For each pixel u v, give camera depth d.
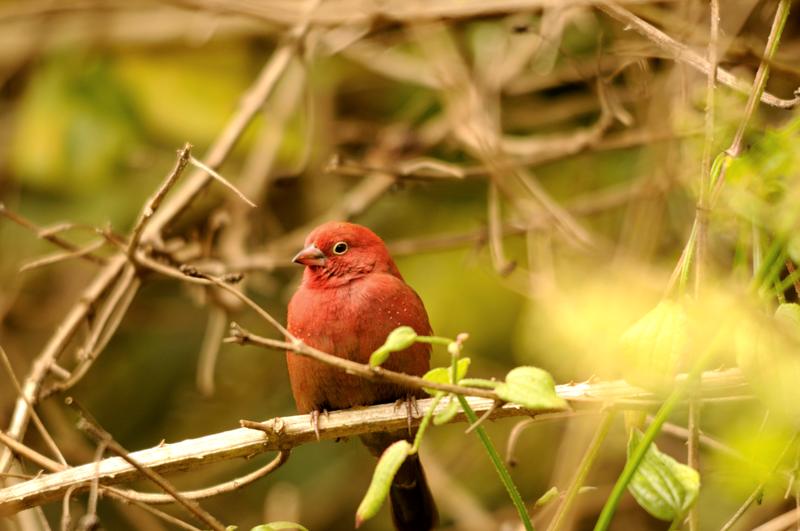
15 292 13.14
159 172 13.77
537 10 10.32
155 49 14.25
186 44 14.23
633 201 10.82
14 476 6.98
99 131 13.80
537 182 12.95
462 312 12.93
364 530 13.19
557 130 13.68
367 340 8.17
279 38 13.84
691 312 5.93
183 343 14.22
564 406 5.38
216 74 14.16
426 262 13.28
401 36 12.60
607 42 11.47
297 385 8.36
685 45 7.97
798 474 6.48
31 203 13.99
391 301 8.27
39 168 13.73
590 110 12.80
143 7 13.77
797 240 5.86
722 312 5.73
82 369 8.99
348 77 14.20
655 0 8.85
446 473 12.29
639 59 9.31
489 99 11.79
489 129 11.35
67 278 13.95
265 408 13.59
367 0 11.88
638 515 11.25
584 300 7.27
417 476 8.84
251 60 14.33
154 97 13.96
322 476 13.39
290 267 12.57
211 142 13.94
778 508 9.38
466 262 11.80
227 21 13.96
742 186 6.12
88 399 13.89
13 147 14.08
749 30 9.54
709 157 6.23
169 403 14.00
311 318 8.26
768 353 5.89
